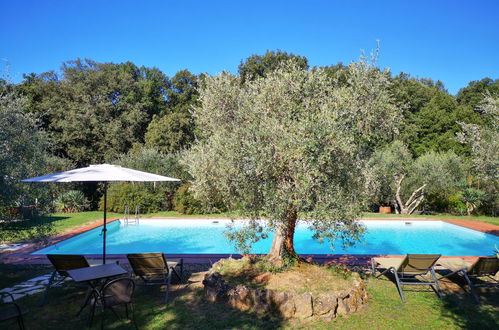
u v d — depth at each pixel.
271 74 7.43
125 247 13.41
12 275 7.84
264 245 14.00
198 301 6.30
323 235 5.39
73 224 15.59
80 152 28.88
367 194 7.37
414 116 33.44
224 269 7.15
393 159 19.44
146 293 6.75
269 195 5.34
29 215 7.60
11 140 8.02
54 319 5.53
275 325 5.32
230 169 6.48
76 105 29.95
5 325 5.25
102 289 5.40
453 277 7.96
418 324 5.44
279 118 6.74
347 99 6.79
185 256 9.69
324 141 5.33
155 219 18.09
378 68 7.16
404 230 17.19
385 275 8.17
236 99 8.77
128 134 31.62
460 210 21.34
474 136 10.84
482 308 6.14
